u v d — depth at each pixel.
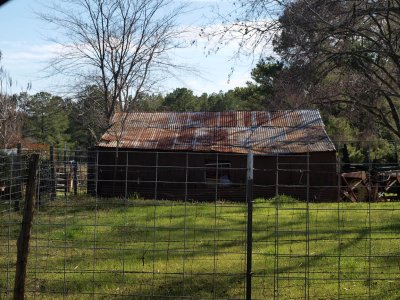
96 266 8.23
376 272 7.86
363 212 12.76
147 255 8.92
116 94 28.77
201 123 24.88
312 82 15.63
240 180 21.64
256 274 7.64
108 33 28.42
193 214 12.49
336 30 13.71
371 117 21.77
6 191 9.54
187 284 7.29
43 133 53.94
